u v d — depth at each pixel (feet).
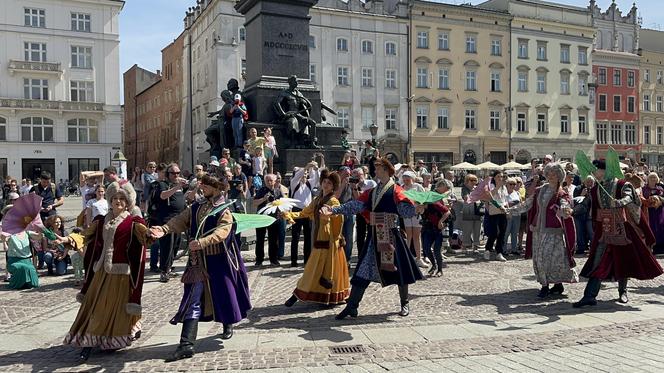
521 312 24.64
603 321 23.09
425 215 34.19
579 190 44.86
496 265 38.14
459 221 45.01
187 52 191.52
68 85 178.60
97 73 182.19
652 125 226.99
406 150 178.81
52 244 21.70
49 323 23.41
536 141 200.13
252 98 56.08
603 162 27.17
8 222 21.52
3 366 17.87
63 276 35.47
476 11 187.21
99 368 17.57
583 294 28.17
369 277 23.22
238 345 19.77
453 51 185.37
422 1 179.52
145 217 35.37
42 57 174.91
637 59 221.25
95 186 33.01
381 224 23.13
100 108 181.47
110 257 18.21
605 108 216.13
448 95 185.06
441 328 21.91
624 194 25.44
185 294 19.13
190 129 190.49
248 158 48.93
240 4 59.21
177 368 17.47
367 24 172.86
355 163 51.72
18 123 172.14
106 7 181.78
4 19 169.07
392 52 176.96
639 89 222.89
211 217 19.21
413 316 23.89
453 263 39.01
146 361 18.19
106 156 183.93
